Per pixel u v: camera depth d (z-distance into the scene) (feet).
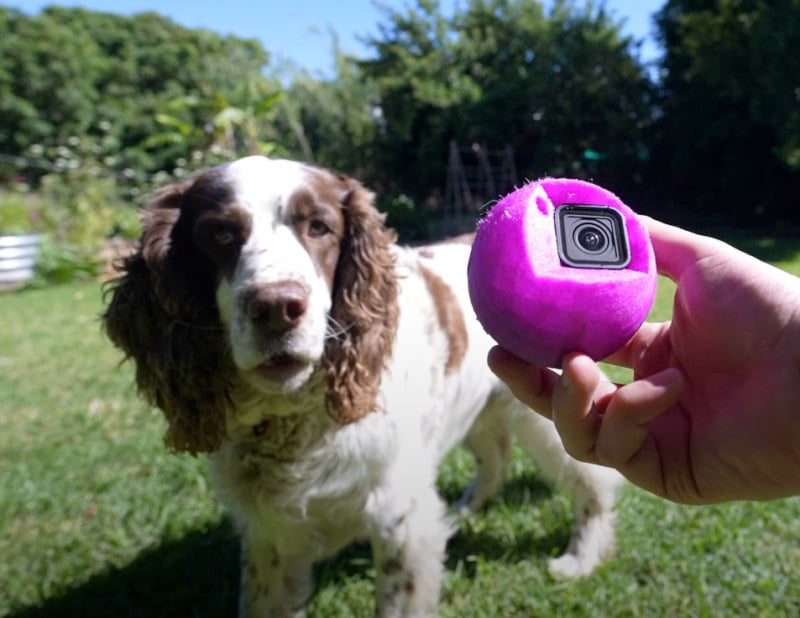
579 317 0.76
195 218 1.71
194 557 2.23
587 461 0.86
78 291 8.06
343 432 1.72
